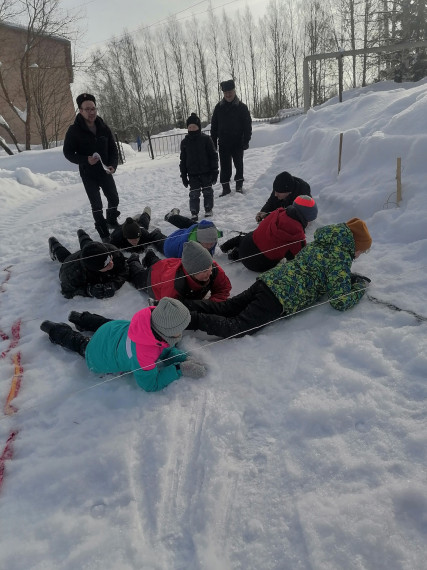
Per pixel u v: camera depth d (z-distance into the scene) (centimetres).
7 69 2053
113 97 4353
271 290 314
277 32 4275
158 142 2491
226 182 695
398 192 429
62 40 2117
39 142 2372
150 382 262
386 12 2369
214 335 311
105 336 280
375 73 2914
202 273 323
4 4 1805
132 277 420
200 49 4628
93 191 551
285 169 735
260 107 4809
